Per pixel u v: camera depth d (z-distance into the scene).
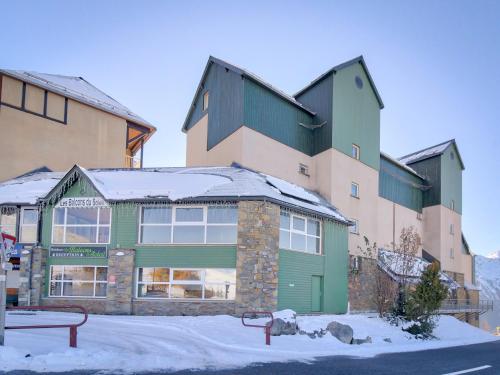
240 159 24.77
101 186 20.97
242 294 18.94
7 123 27.66
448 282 35.47
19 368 9.34
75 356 10.41
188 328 15.33
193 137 32.25
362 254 28.50
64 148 30.50
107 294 19.83
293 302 21.09
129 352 11.47
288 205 20.80
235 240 19.80
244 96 25.30
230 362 11.18
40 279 20.44
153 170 23.92
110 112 33.31
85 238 20.86
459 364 12.23
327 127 28.44
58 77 33.97
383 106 32.88
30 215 21.73
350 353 13.92
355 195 29.62
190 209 20.39
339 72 29.25
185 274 19.89
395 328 20.67
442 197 40.62
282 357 12.38
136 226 20.33
